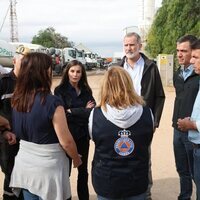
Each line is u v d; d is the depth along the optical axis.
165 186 5.64
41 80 3.05
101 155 2.99
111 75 3.00
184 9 23.14
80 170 4.65
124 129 2.91
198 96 3.64
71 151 3.08
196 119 3.60
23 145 3.15
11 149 4.15
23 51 3.95
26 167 3.09
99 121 2.94
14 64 4.12
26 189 3.15
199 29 22.28
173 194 5.34
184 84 4.39
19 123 3.10
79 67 4.51
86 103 4.52
